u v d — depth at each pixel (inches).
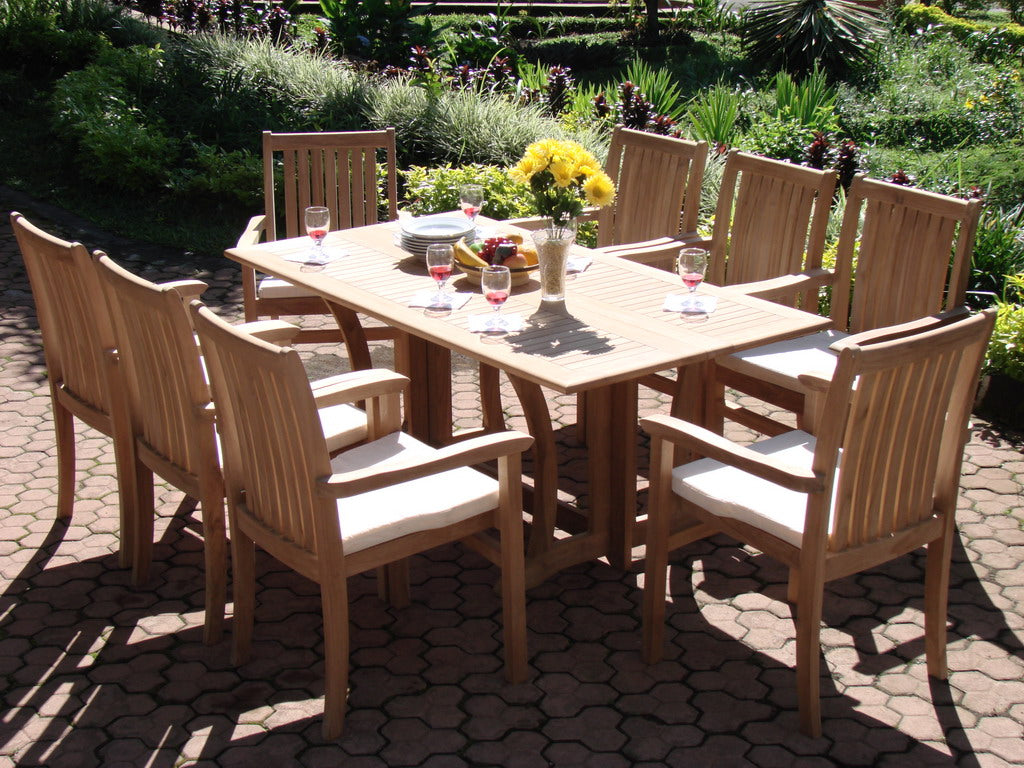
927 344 106.9
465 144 327.9
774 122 369.7
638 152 199.9
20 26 403.5
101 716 119.3
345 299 146.5
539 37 681.0
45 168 320.8
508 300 147.0
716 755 114.1
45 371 205.8
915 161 387.2
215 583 129.5
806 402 150.9
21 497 162.7
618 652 131.0
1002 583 143.5
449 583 144.7
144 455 136.3
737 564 148.3
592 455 141.9
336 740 116.1
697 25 723.4
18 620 135.3
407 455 130.1
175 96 342.6
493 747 115.3
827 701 122.3
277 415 109.6
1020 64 610.9
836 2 584.7
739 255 186.5
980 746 115.3
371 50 506.3
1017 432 183.6
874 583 144.3
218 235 282.7
